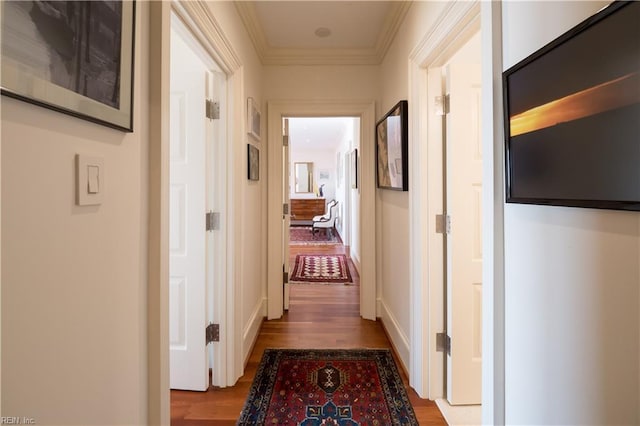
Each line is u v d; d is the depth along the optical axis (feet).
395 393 6.12
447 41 4.83
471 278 5.73
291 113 9.65
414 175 6.15
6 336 1.76
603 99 2.00
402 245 7.12
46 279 1.98
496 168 3.22
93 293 2.39
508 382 3.17
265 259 9.77
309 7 7.27
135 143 2.89
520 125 2.81
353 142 17.43
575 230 2.35
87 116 2.22
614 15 1.90
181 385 6.16
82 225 2.26
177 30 4.30
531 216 2.83
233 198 6.22
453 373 5.75
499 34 3.22
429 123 5.89
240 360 6.62
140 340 3.01
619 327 2.02
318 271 15.72
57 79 1.97
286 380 6.54
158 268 3.15
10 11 1.67
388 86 8.45
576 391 2.36
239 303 6.55
